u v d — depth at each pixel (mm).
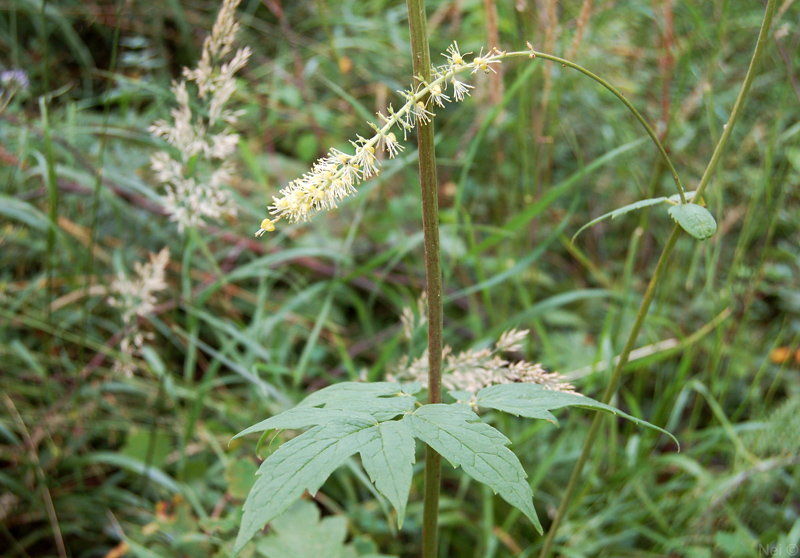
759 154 3006
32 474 2234
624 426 2879
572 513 2311
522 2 2346
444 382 1561
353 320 3270
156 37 3430
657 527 2408
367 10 3979
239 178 3188
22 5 3119
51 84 3246
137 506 2232
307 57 3736
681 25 3324
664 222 3326
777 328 3086
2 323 2465
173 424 2525
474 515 2492
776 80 3178
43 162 2287
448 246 3238
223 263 3051
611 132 3125
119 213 2549
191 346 2500
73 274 2672
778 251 3102
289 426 1013
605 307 3336
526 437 2365
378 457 941
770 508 2344
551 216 3453
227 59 3414
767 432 2344
